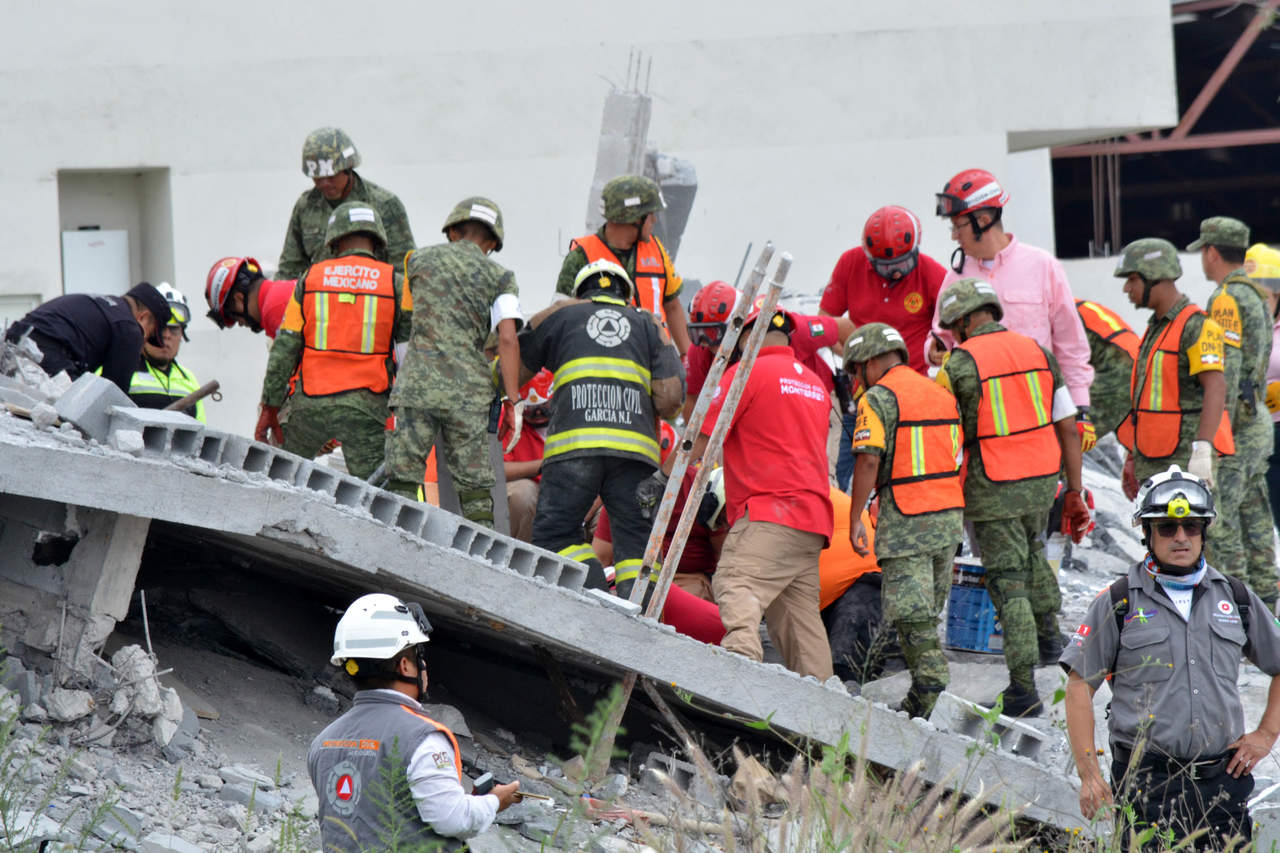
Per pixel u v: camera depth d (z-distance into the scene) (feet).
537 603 68.54
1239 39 253.44
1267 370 113.50
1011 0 202.08
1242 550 99.66
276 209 188.34
